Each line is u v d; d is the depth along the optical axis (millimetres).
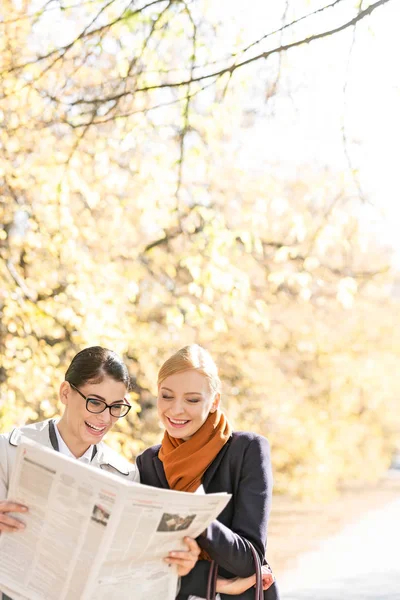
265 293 15312
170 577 3369
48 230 9711
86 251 11453
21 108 9344
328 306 17250
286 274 9094
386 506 24359
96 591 3162
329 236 8750
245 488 3662
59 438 3766
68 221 9484
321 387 18781
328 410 18859
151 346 12422
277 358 18000
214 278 8641
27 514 3295
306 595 10445
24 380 9398
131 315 12039
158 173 8992
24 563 3271
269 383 16484
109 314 9492
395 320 20141
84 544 3137
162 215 9211
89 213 11188
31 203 10023
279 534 18828
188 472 3688
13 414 9180
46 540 3234
